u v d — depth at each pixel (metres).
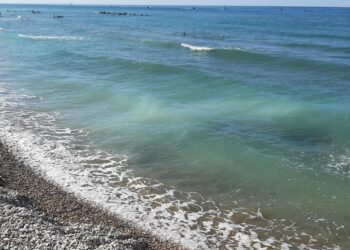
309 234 8.91
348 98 19.41
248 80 23.34
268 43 41.84
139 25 71.69
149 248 8.09
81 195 10.18
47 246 7.04
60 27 65.12
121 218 9.21
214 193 10.68
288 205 10.10
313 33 52.78
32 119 16.22
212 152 13.16
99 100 19.30
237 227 9.10
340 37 47.22
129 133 14.85
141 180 11.28
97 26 68.31
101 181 11.09
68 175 11.33
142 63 27.19
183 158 12.81
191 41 43.56
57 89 21.27
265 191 10.80
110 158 12.72
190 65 28.08
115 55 32.34
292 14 133.12
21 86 21.72
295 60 28.69
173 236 8.64
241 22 80.31
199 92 20.88
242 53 31.55
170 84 22.59
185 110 17.58
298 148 13.60
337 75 25.00
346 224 9.30
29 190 10.24
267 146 13.69
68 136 14.49
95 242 7.46
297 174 11.70
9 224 7.62
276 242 8.59
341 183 11.18
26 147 13.22
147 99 18.92
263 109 17.84
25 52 34.28
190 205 10.01
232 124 15.86
